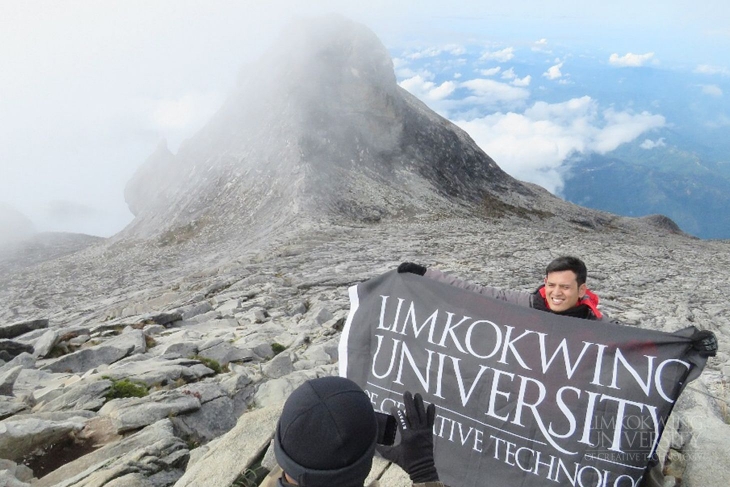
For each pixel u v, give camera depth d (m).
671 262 32.88
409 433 2.42
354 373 5.02
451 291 4.81
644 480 4.40
